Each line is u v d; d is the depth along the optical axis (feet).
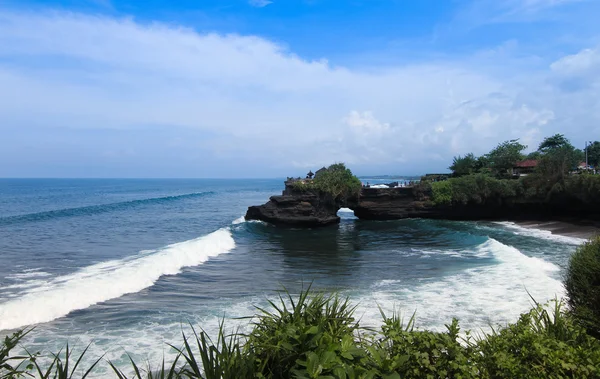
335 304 20.18
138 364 30.30
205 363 13.23
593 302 22.25
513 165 217.97
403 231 132.67
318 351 13.56
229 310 44.60
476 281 56.85
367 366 13.37
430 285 55.21
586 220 142.31
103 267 66.69
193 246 84.99
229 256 85.20
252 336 16.33
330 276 63.26
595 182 135.23
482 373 14.29
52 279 58.34
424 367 14.17
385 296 49.49
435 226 146.61
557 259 77.20
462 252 87.04
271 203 148.36
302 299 19.27
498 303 45.42
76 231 123.95
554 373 13.57
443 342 14.82
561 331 17.88
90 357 31.71
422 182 176.35
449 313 42.16
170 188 607.78
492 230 132.46
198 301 48.39
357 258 81.71
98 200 301.84
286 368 14.35
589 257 23.98
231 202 293.23
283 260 80.02
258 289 54.60
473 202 165.37
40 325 39.32
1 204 257.34
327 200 152.66
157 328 38.58
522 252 86.28
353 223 160.76
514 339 16.33
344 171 168.45
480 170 209.56
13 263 72.43
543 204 158.71
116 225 143.02
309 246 101.04
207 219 169.99
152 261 68.85
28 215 166.81
